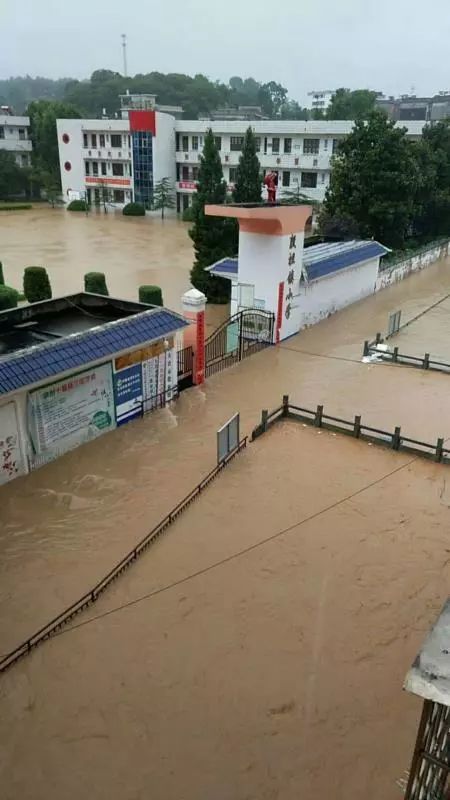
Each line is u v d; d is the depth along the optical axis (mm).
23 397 11758
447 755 4875
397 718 7227
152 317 14570
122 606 8906
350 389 17297
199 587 9297
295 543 10328
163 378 15469
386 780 6508
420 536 10570
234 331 20875
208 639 8328
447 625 4461
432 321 25016
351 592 9250
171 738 6945
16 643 8195
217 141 57188
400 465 12914
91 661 7957
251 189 26250
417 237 42281
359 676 7797
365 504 11477
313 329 23469
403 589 9328
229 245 26484
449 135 40469
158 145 58938
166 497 11586
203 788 6414
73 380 12734
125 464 12773
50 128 70062
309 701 7426
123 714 7230
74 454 13109
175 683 7648
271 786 6453
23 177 68375
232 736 6977
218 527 10734
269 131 53656
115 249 41062
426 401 16484
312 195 53062
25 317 14859
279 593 9203
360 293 28281
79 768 6605
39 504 11289
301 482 12180
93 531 10555
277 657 8062
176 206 62375
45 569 9602
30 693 7496
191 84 106875
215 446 13586
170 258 38156
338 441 13914
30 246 41531
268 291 20797
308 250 25625
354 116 74812
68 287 30422
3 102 175250
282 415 15047
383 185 32938
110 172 63375
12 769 6598
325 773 6590
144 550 10086
